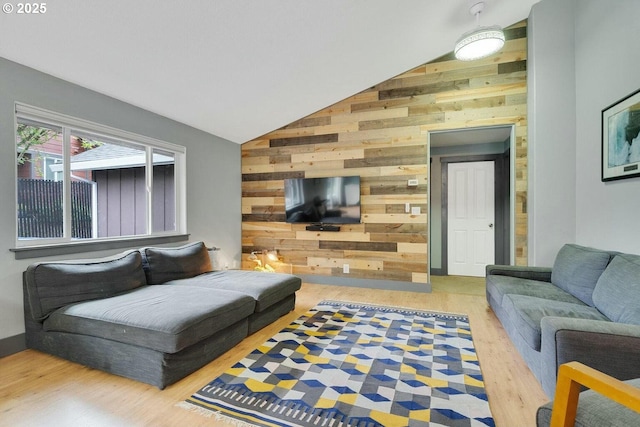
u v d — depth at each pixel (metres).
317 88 3.91
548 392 1.63
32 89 2.44
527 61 3.59
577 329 1.50
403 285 4.14
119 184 3.45
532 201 3.38
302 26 2.71
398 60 3.76
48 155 2.63
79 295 2.38
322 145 4.52
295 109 4.31
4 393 1.78
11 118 2.31
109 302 2.25
